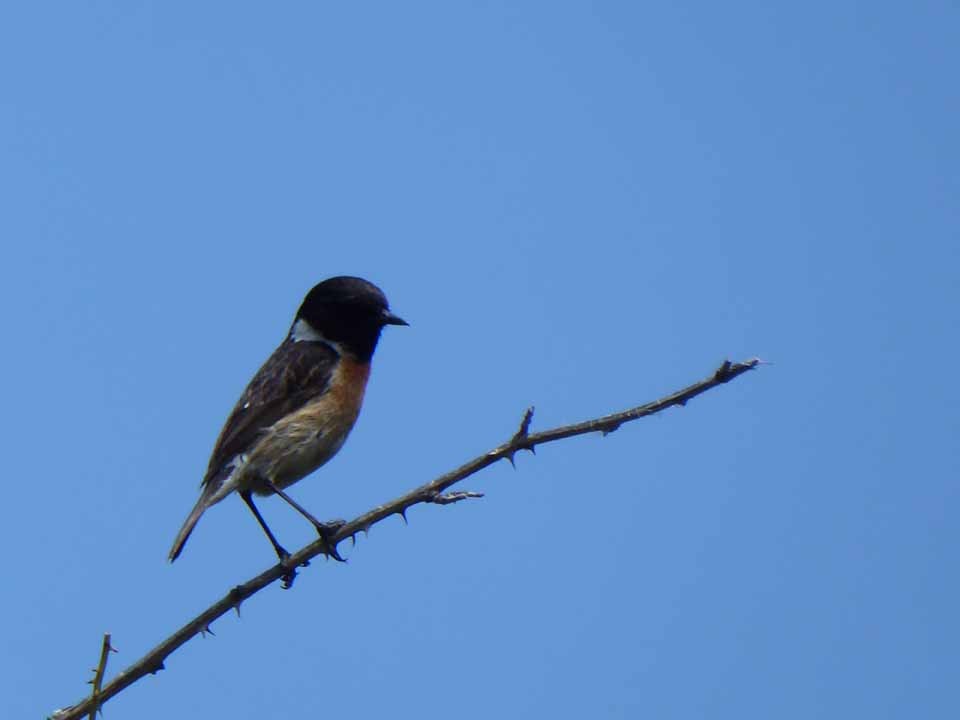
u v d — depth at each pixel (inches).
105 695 329.7
